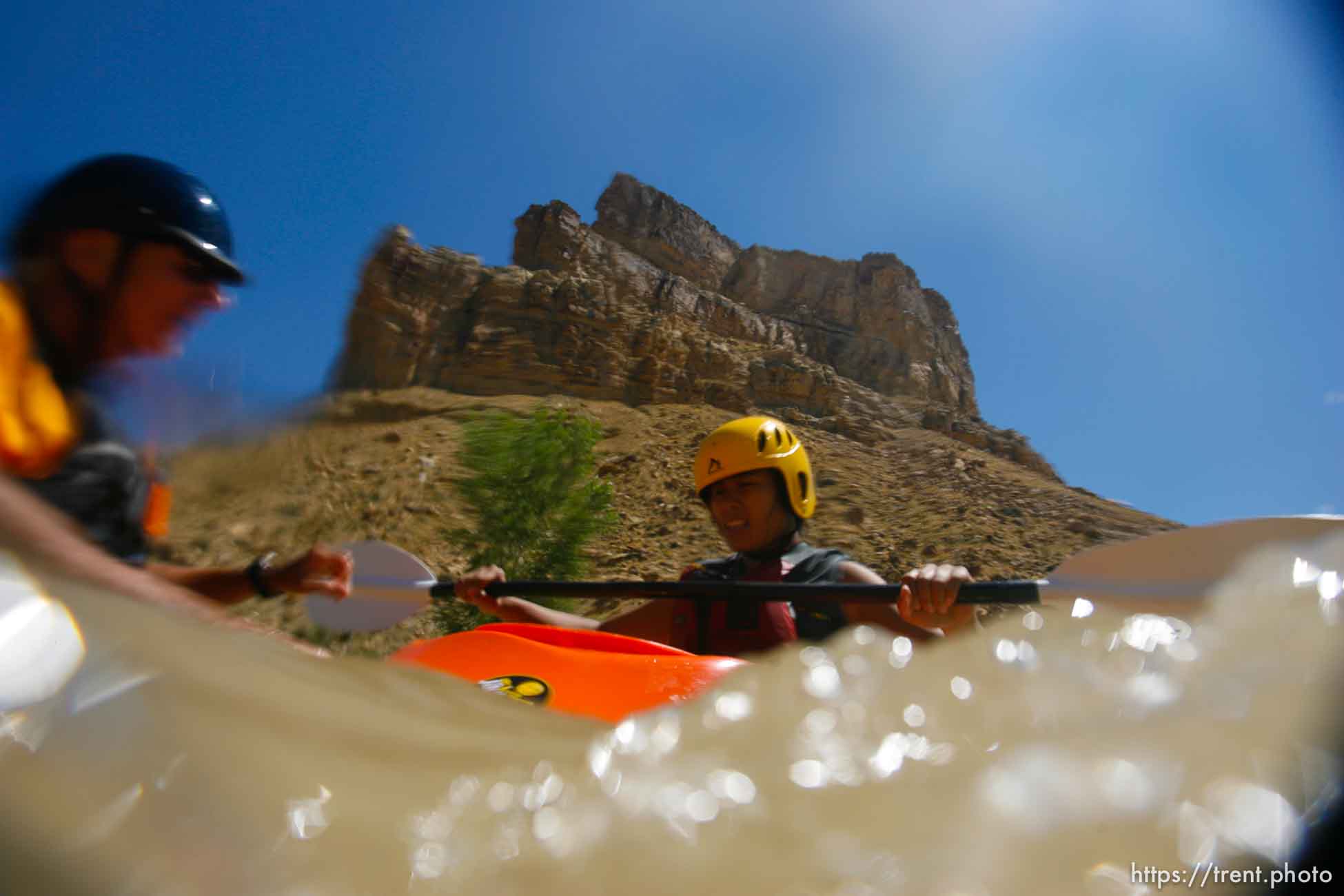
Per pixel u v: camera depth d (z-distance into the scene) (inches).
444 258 861.8
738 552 122.4
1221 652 15.5
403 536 254.5
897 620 107.8
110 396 60.1
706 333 1080.8
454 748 17.6
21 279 53.4
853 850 11.9
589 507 222.7
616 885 12.0
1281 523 52.6
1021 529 393.4
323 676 19.7
